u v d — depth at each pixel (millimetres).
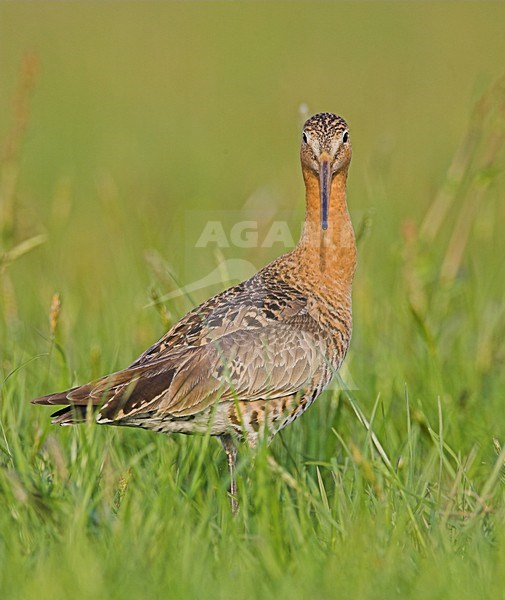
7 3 59156
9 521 14180
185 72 50812
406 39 52812
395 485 14953
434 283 22500
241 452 16203
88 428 15508
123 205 33094
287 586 12438
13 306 21312
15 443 15422
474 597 12453
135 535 13664
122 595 12344
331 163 17047
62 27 56094
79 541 13305
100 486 15047
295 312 16578
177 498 14555
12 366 18172
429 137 39594
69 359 19406
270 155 40281
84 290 25453
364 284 22188
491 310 22312
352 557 13195
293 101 41375
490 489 15461
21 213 25328
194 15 59344
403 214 29219
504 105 21547
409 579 12953
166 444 16953
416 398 18562
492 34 52844
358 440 17609
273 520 14094
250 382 15938
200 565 12977
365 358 20250
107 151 41188
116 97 48062
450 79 46406
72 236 31078
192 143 42219
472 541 13820
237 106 47031
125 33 55906
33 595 12305
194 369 15734
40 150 40812
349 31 54438
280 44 53500
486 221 26000
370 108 42906
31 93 24891
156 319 21531
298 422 18031
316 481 17062
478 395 19234
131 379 15508
